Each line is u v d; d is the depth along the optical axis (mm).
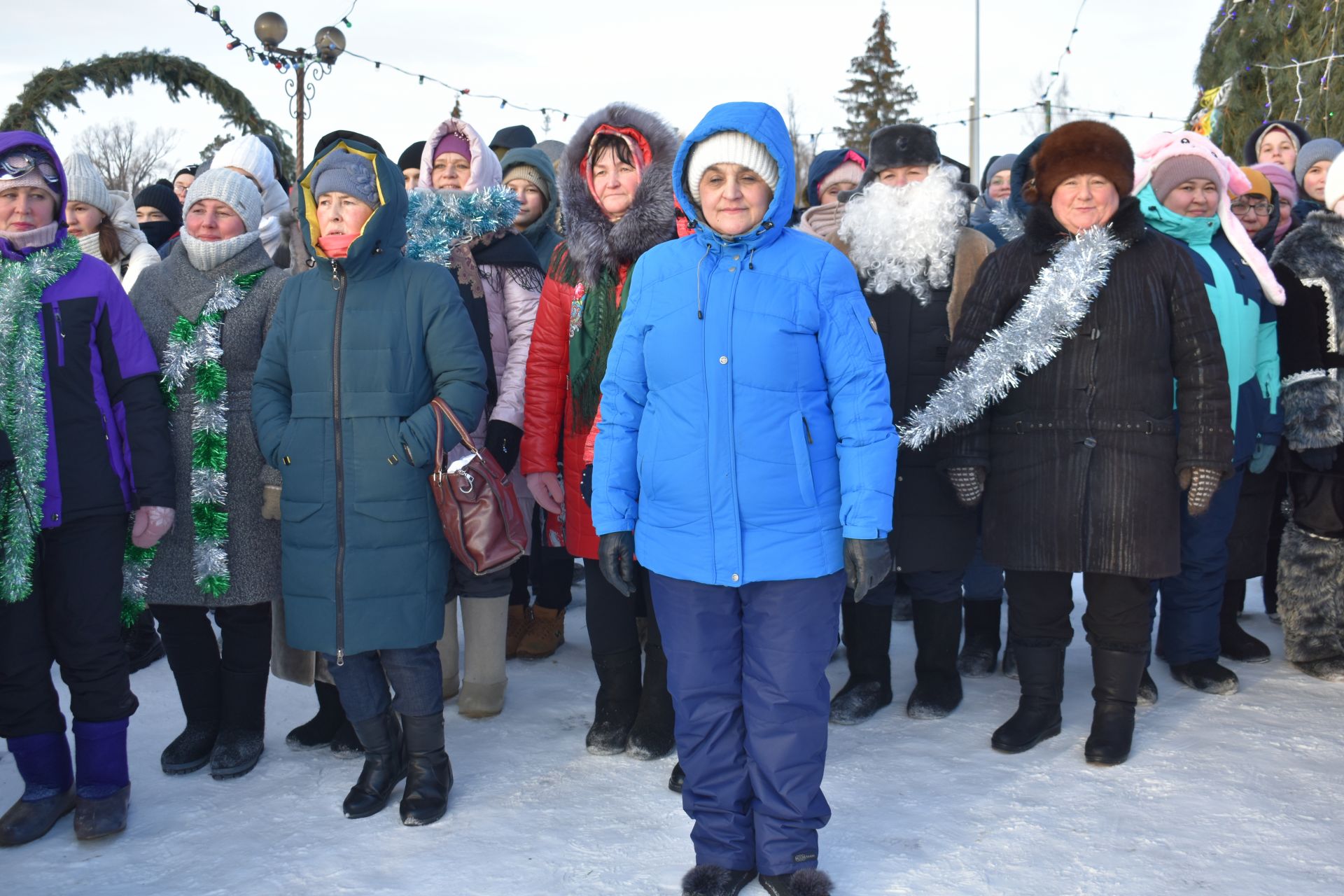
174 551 3043
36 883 2490
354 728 3160
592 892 2383
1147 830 2611
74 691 2750
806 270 2324
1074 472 3010
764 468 2277
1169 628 3826
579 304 3264
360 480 2752
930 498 3377
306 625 2775
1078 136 3045
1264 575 4609
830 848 2543
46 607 2775
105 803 2734
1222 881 2357
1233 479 3697
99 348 2840
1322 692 3672
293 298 2924
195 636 3176
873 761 3102
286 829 2754
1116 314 3004
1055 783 2908
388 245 2875
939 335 3400
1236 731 3266
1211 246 3855
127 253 4301
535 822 2748
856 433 2279
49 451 2707
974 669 3990
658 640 3230
